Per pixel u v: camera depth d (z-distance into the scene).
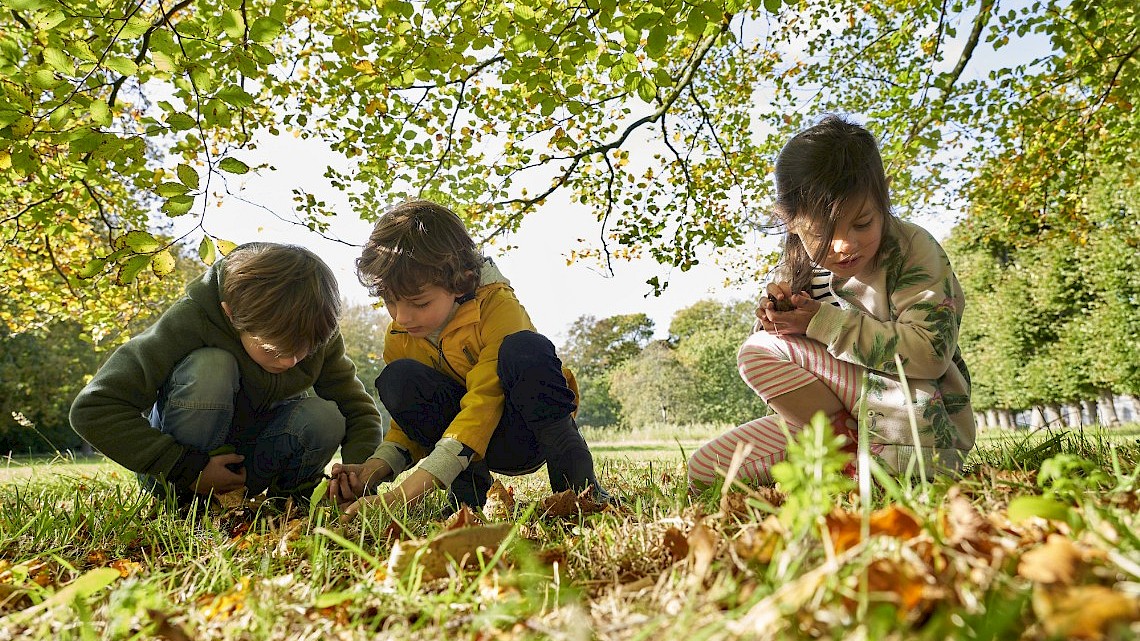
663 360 31.75
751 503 1.05
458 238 2.30
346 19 4.39
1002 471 1.71
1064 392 18.09
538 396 2.15
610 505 1.85
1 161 2.95
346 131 4.78
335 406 2.45
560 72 4.06
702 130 6.52
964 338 22.33
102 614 1.01
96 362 17.11
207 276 2.27
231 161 2.14
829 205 1.88
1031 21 5.72
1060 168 6.28
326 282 2.21
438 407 2.37
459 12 3.53
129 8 2.79
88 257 5.31
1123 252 15.38
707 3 2.89
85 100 2.59
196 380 2.14
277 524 1.95
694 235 6.01
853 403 1.97
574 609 0.81
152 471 2.11
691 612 0.75
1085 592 0.58
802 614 0.66
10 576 1.29
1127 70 5.39
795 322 2.02
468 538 1.17
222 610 1.03
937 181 7.29
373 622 0.93
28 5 2.50
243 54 2.69
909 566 0.74
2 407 16.38
